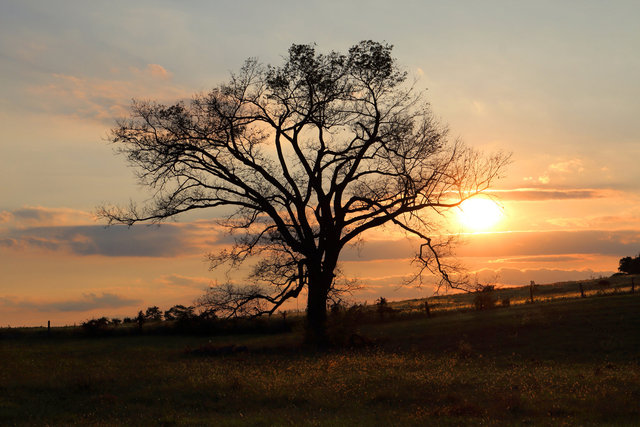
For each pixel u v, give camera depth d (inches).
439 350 1153.4
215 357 1157.7
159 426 567.5
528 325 1284.4
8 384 812.6
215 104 1277.1
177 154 1275.8
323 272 1318.9
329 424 542.9
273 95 1294.3
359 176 1323.8
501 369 880.3
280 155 1325.0
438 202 1293.1
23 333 1679.4
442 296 2669.8
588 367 882.1
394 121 1291.8
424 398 668.1
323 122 1304.1
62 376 880.9
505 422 536.7
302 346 1256.8
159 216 1286.9
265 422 561.6
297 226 1320.1
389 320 1688.0
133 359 1127.6
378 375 812.6
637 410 571.8
